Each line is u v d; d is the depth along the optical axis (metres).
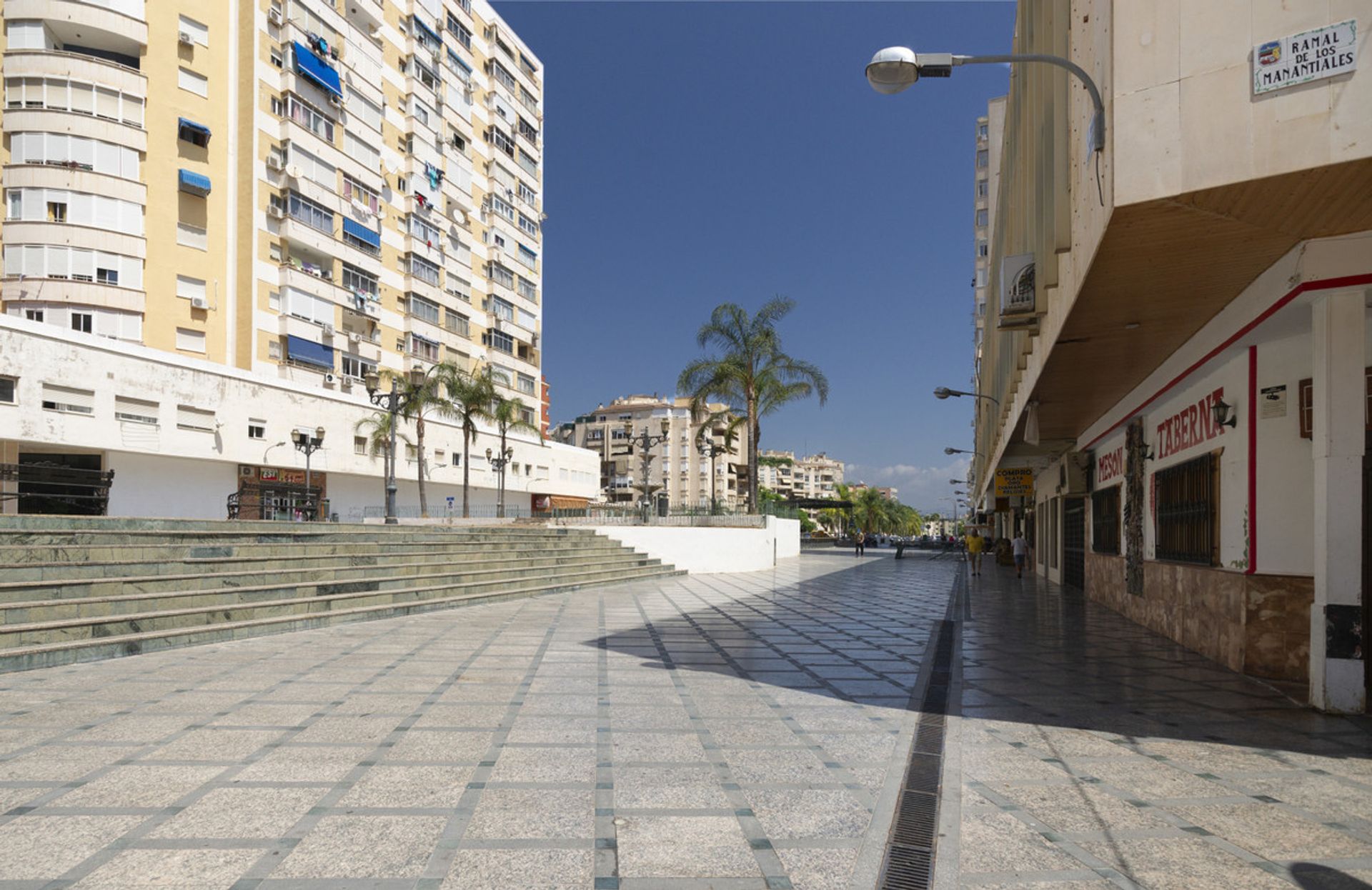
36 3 26.97
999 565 36.47
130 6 28.31
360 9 37.75
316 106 34.38
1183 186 5.20
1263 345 8.44
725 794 4.54
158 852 3.61
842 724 6.20
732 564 30.27
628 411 107.69
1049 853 3.77
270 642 9.91
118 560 10.34
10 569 8.71
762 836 3.92
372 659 8.84
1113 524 15.96
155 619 9.28
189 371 26.83
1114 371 11.34
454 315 45.09
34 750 5.15
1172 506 11.41
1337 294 6.38
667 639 10.99
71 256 26.55
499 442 47.44
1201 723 6.32
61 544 9.90
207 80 30.55
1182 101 5.23
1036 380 12.00
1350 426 6.50
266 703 6.58
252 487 24.09
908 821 4.17
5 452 22.78
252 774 4.75
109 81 27.55
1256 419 8.50
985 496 45.91
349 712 6.32
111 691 6.89
